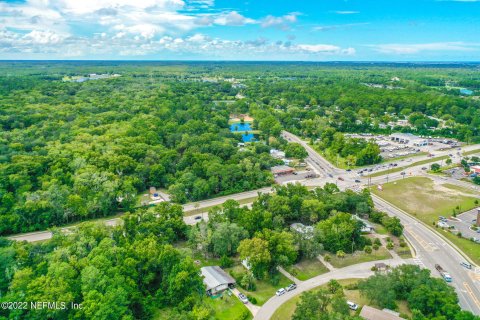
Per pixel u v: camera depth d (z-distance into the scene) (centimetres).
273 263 13925
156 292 12550
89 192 18950
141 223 15750
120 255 12938
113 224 17888
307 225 17725
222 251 14950
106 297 10944
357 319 10219
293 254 14175
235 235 15175
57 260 12488
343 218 16262
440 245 16312
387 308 11581
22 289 11175
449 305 10894
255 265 13375
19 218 16912
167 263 12962
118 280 11694
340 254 15075
